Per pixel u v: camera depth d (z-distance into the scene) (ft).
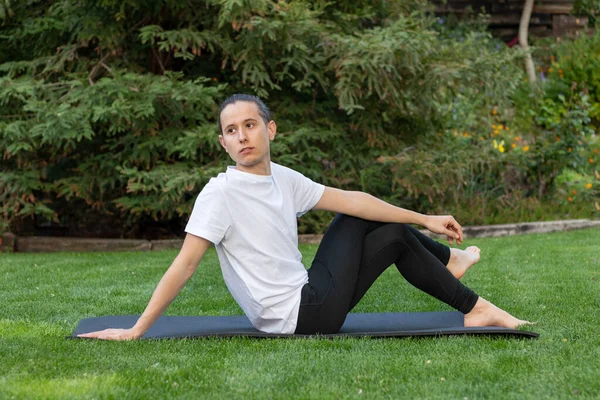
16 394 7.61
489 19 42.16
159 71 25.63
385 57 22.12
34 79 24.00
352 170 25.36
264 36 22.65
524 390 7.73
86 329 10.98
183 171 22.48
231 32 24.03
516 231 26.37
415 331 10.19
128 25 24.43
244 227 9.73
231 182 9.69
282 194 10.07
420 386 7.87
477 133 31.40
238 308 13.55
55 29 24.40
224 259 10.03
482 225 26.76
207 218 9.57
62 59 23.84
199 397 7.54
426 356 9.12
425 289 10.44
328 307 9.99
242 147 9.58
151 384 7.98
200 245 9.65
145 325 10.00
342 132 25.18
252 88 23.52
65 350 9.49
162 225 26.27
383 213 10.21
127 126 22.48
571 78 36.04
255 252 9.81
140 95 21.81
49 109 21.43
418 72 23.80
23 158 23.58
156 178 22.13
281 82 25.59
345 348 9.57
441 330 10.23
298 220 25.16
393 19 27.20
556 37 42.78
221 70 25.68
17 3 24.40
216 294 14.96
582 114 30.27
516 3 42.19
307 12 22.65
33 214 25.16
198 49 22.70
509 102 26.21
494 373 8.34
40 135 22.75
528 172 29.89
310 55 24.14
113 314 12.99
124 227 25.99
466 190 28.27
